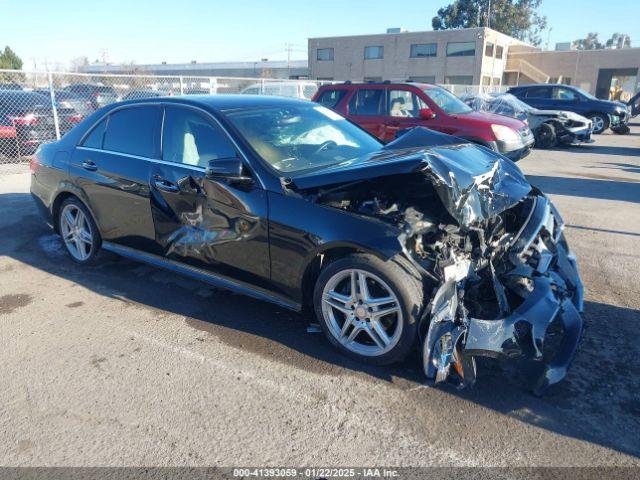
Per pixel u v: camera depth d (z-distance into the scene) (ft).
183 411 9.45
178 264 13.67
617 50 147.74
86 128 15.81
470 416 9.24
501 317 9.87
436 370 9.48
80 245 16.47
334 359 11.09
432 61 153.89
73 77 39.55
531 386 9.91
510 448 8.48
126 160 14.28
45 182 16.70
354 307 10.69
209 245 12.61
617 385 10.13
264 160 11.88
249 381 10.35
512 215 13.01
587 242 19.02
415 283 10.00
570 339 9.93
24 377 10.52
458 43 148.97
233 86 53.47
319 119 14.70
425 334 10.14
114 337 12.09
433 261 10.27
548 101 62.54
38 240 19.31
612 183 30.89
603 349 11.42
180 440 8.73
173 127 13.57
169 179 13.14
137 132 14.37
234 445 8.61
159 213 13.53
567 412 9.35
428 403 9.61
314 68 174.29
